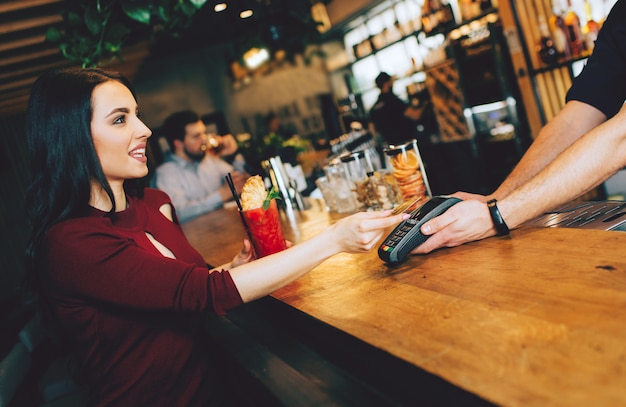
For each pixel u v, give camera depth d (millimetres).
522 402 577
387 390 898
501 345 711
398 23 6043
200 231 2717
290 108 8328
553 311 762
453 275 1026
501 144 4457
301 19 3398
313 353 1190
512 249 1077
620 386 555
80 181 1113
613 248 939
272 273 1072
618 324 675
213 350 1625
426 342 787
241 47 3623
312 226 1900
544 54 3408
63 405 2084
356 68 7770
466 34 4301
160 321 1185
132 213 1302
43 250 1080
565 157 1145
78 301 1095
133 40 2986
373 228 1051
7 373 2041
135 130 1185
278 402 1055
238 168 4648
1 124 6199
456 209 1174
